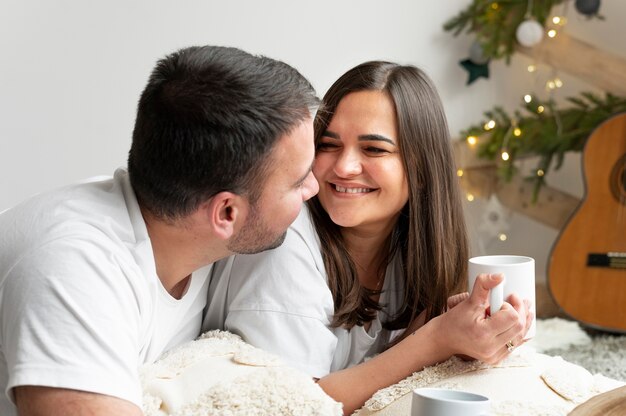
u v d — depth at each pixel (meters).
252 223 1.29
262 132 1.22
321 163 1.59
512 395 1.37
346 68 3.67
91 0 3.35
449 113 3.75
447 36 3.72
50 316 1.08
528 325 1.46
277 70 1.26
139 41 3.41
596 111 3.56
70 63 3.35
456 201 1.72
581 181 3.76
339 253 1.64
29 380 1.04
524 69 3.78
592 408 1.11
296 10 3.58
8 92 3.30
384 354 1.49
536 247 3.80
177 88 1.22
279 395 1.27
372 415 1.40
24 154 3.34
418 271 1.69
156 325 1.38
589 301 3.27
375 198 1.59
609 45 3.72
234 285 1.57
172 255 1.31
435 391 1.11
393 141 1.58
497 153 3.67
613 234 3.28
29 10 3.29
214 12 3.49
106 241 1.19
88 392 1.06
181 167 1.21
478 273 1.48
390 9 3.68
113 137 3.42
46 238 1.15
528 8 3.57
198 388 1.32
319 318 1.56
